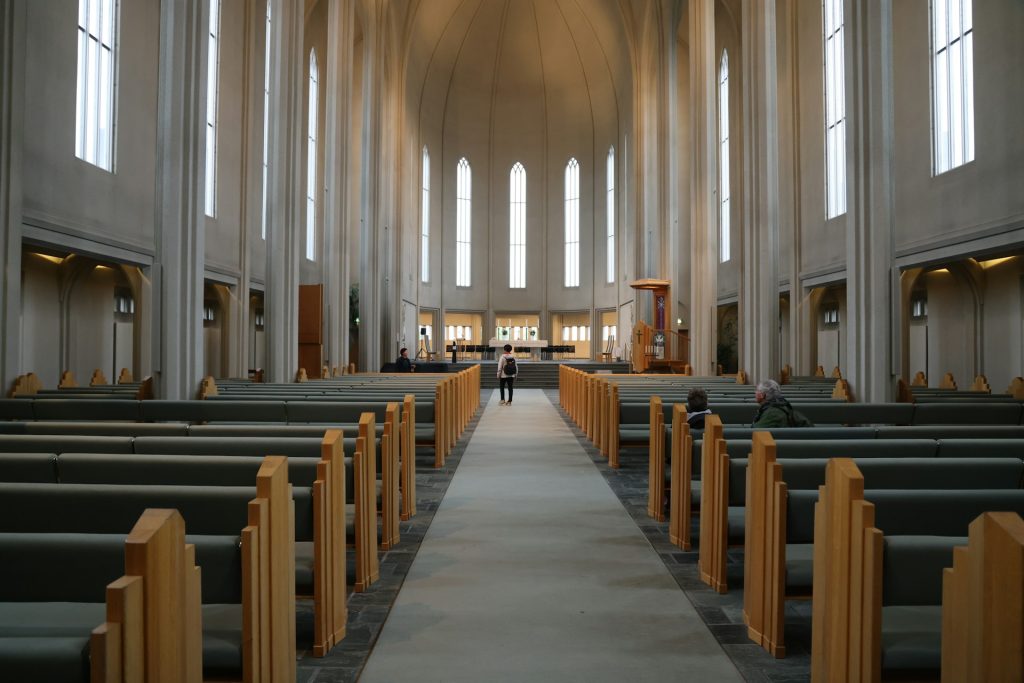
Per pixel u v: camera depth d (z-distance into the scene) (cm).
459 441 1341
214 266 1964
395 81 3234
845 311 2162
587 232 4291
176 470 431
